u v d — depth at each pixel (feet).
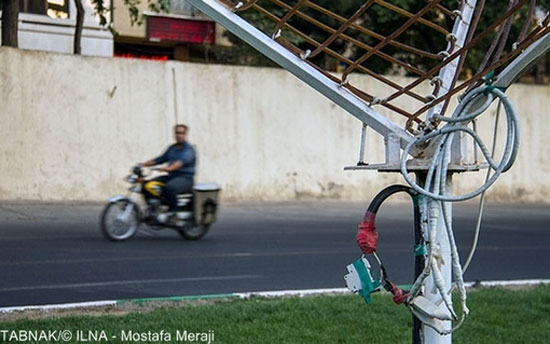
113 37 74.95
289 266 36.81
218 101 63.77
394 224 55.67
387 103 13.16
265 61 80.84
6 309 25.49
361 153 13.25
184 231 44.16
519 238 51.11
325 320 25.14
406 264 38.32
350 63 13.19
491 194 74.02
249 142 64.80
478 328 25.12
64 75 58.49
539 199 75.20
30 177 57.41
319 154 67.31
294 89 66.33
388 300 28.43
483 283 33.04
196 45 87.66
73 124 58.75
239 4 13.10
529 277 36.58
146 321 24.08
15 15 60.70
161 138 61.57
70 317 24.26
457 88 12.48
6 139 56.65
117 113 60.18
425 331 13.51
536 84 79.77
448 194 12.76
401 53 66.23
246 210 59.52
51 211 53.36
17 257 36.83
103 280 32.27
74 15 72.90
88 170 59.16
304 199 66.59
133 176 43.96
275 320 24.93
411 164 12.76
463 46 12.70
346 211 61.57
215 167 63.67
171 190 43.39
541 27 11.46
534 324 26.09
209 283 32.30
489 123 71.31
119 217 42.80
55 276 32.76
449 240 12.47
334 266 37.14
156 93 61.46
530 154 75.10
